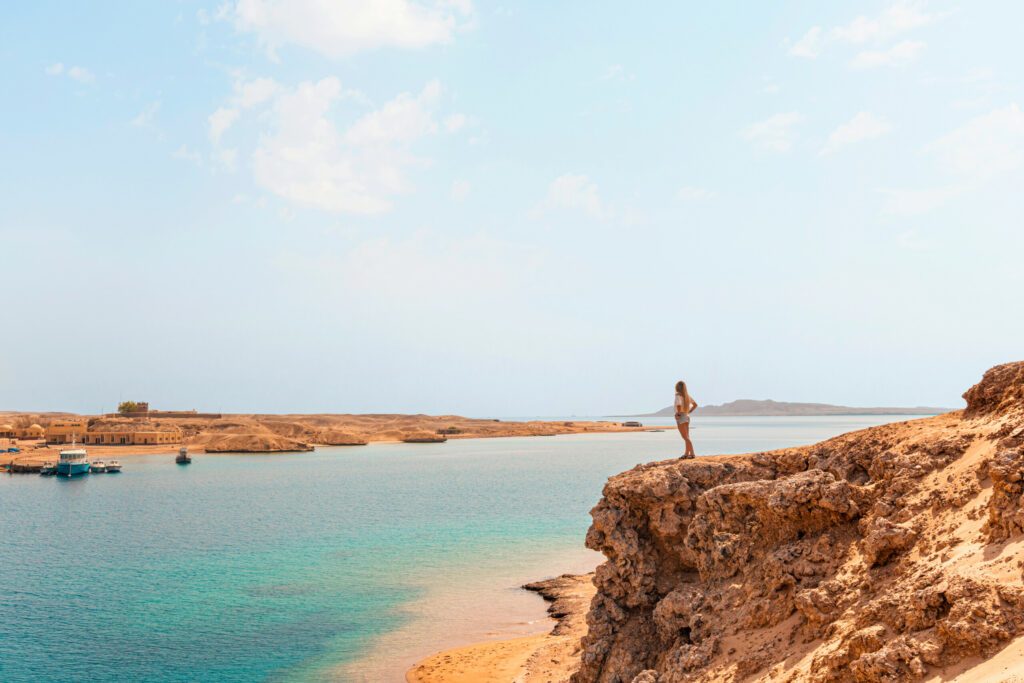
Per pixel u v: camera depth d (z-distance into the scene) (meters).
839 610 19.28
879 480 22.91
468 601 55.38
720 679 20.16
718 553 24.59
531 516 100.19
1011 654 13.88
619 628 27.00
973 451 21.09
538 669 37.00
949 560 17.41
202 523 100.81
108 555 77.44
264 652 44.66
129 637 47.84
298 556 74.94
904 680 15.29
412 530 90.06
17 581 65.00
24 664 42.75
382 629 48.88
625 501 27.86
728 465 27.47
